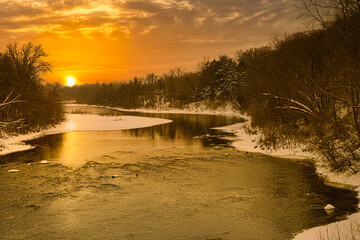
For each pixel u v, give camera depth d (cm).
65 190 1238
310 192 1182
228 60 8869
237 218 934
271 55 2461
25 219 945
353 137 1383
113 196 1162
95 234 837
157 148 2308
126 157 1945
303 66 2019
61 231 858
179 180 1383
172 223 905
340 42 1306
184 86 11350
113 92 16162
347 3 1211
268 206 1034
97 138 2922
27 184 1327
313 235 745
